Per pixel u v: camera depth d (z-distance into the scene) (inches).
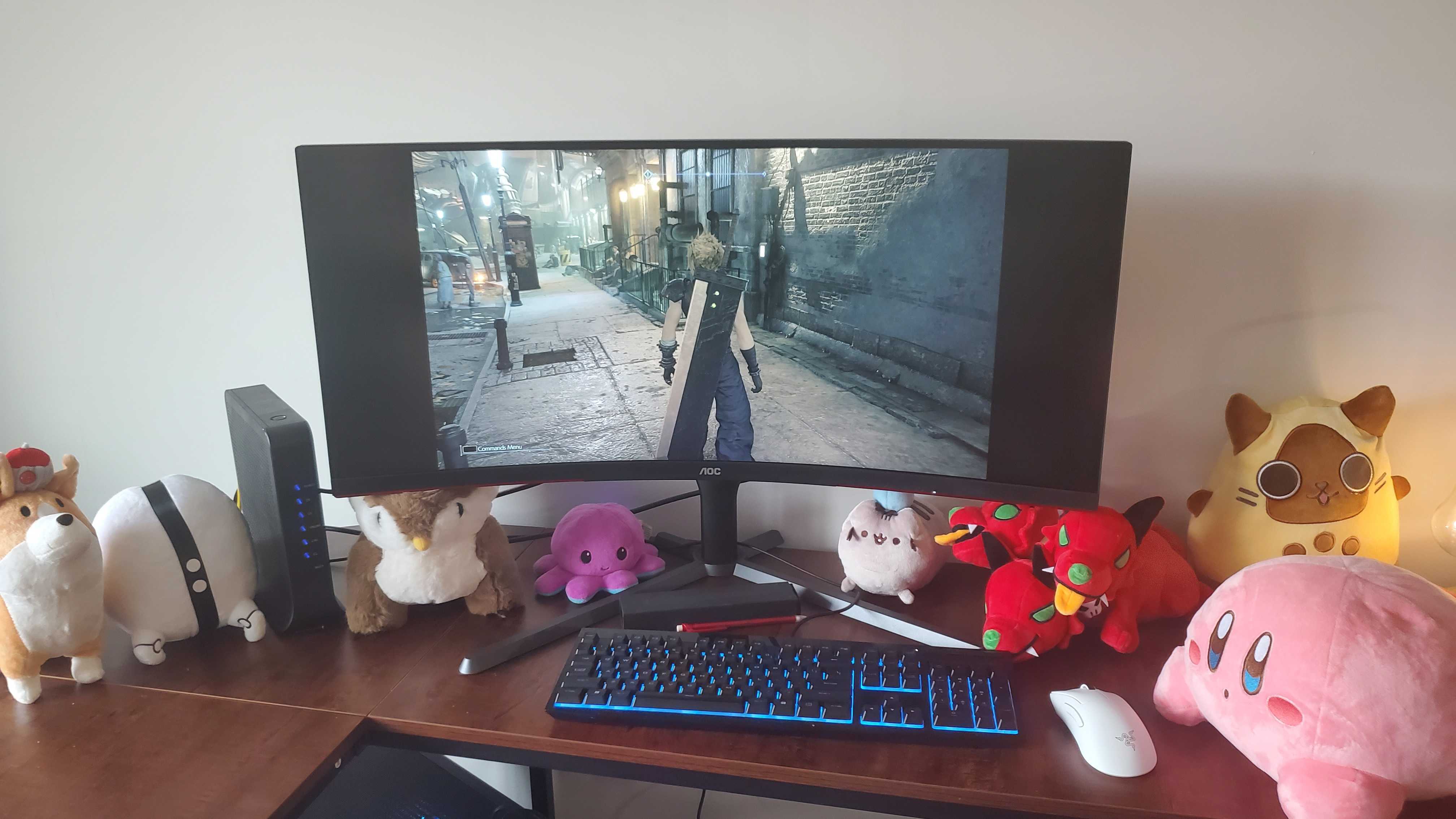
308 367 50.2
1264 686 25.1
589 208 34.7
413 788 40.2
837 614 38.3
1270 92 36.8
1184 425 41.0
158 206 49.7
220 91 47.2
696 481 39.6
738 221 34.7
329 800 37.6
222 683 33.4
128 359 52.8
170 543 34.9
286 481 35.5
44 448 55.8
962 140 32.3
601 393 37.0
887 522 38.2
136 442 54.4
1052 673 33.1
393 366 35.5
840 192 33.8
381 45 44.9
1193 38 36.9
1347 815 23.2
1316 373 39.2
